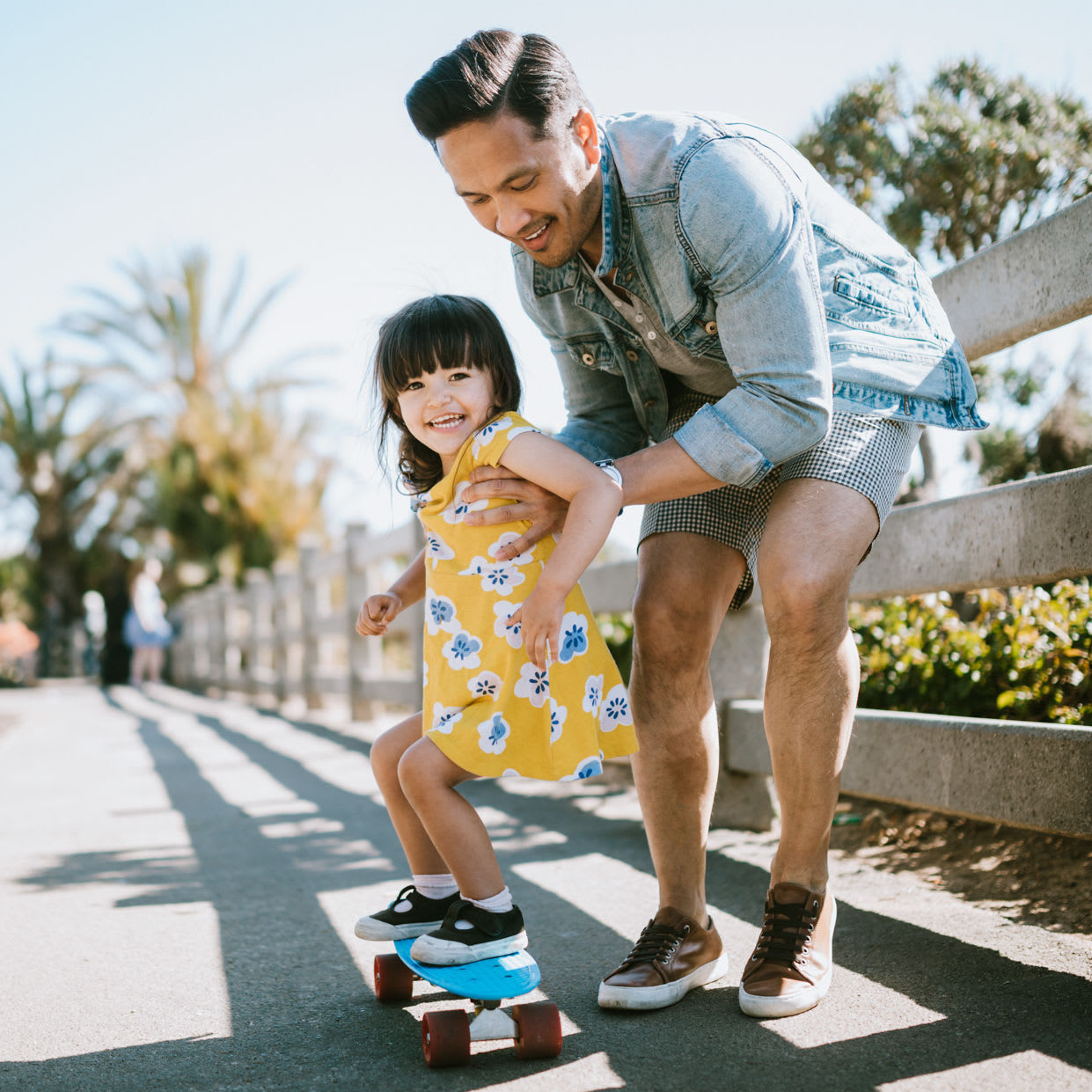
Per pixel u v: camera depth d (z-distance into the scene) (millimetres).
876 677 3619
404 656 12375
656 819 2072
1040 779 2293
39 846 3854
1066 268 2301
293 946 2463
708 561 2117
